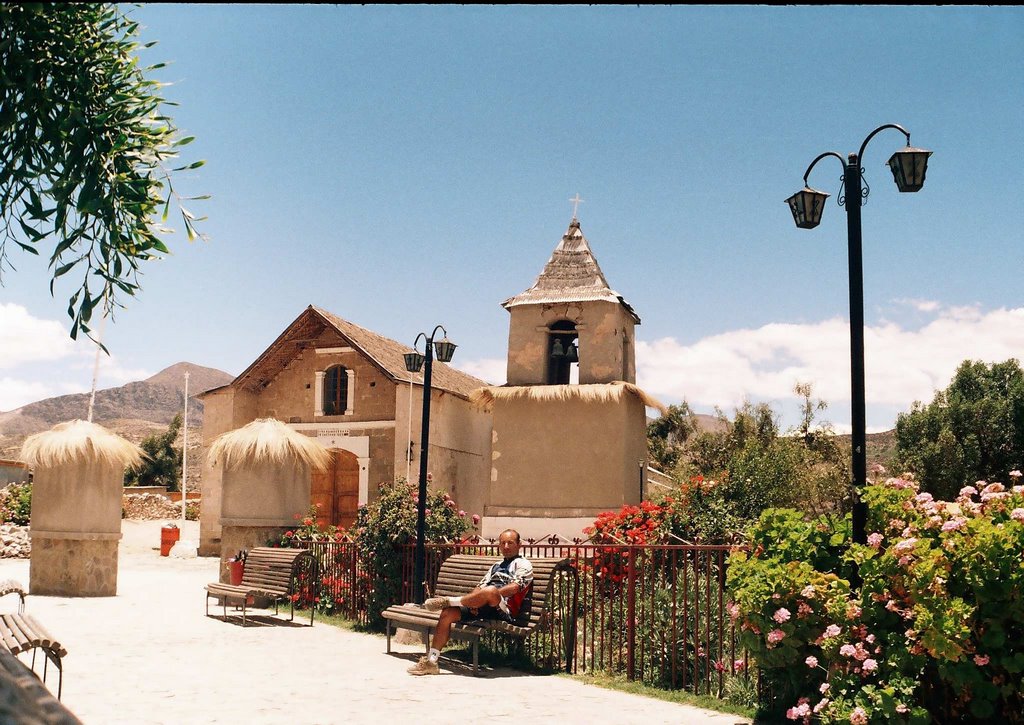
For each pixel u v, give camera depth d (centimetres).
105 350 459
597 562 1089
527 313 2448
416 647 1137
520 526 2316
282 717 702
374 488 2916
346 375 3050
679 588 948
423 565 1223
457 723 695
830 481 2764
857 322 704
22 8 391
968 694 627
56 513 1666
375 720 699
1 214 440
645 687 864
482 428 3272
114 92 436
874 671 638
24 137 419
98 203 425
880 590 649
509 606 949
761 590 684
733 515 1351
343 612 1434
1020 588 604
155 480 6262
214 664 959
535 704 778
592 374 2370
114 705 729
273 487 1703
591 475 2298
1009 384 4275
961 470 3972
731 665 816
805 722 658
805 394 3247
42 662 927
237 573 1563
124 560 2769
